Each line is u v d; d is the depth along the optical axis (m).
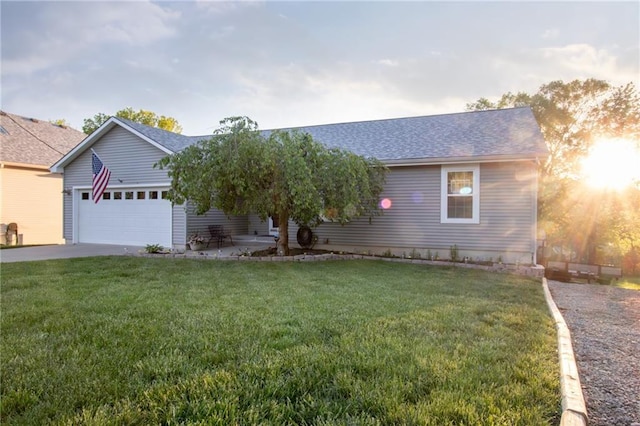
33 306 4.63
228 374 2.68
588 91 20.78
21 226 16.11
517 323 4.12
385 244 10.80
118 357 3.03
